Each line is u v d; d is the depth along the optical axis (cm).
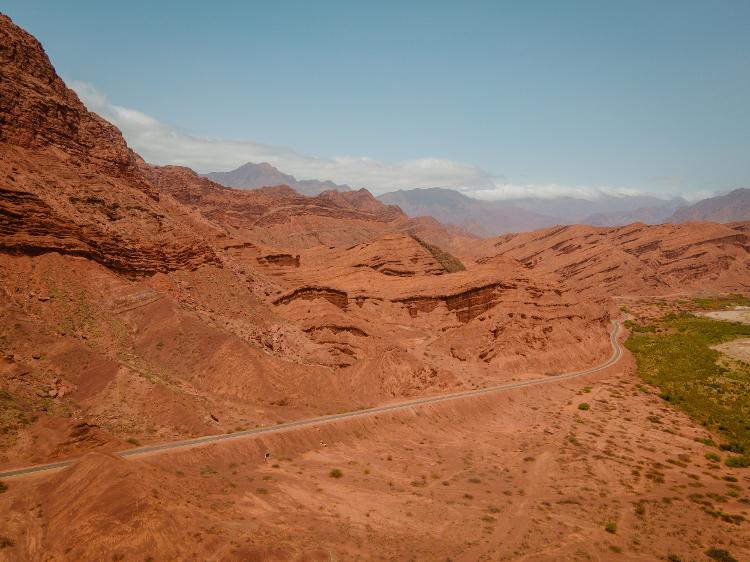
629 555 4675
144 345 7575
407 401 8344
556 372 11012
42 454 4884
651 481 6288
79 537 3759
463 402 8512
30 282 7125
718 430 8275
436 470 6353
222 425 6444
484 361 10994
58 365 6262
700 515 5484
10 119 8819
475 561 4403
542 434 7775
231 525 4356
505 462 6725
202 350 7612
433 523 5003
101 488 4100
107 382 6312
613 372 11450
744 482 6412
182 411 6297
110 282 8069
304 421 6969
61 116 9981
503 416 8475
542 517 5247
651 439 7762
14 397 5428
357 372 8838
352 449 6681
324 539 4459
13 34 9806
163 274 8850
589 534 4978
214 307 9100
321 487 5534
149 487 4269
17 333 6319
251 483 5359
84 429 5259
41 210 7719
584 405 9056
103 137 11388
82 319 7262
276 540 4259
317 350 9275
